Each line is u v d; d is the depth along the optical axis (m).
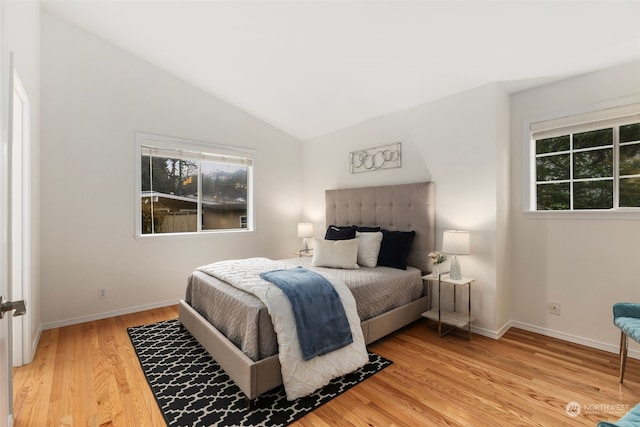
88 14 2.97
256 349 1.86
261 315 1.91
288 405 1.84
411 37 2.46
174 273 3.81
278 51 3.01
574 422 1.69
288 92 3.75
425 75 2.91
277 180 4.79
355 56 2.85
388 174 3.75
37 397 1.90
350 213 4.10
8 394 1.16
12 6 1.85
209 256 4.10
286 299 2.01
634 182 2.48
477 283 2.94
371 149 3.94
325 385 1.97
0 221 0.99
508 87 2.93
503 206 2.95
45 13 2.99
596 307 2.59
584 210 2.63
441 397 1.92
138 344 2.66
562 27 2.12
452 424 1.68
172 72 3.75
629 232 2.44
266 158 4.67
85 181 3.21
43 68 2.98
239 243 4.39
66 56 3.11
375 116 3.87
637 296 2.41
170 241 3.78
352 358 2.15
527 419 1.71
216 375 2.17
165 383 2.07
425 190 3.28
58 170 3.06
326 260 3.24
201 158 4.07
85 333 2.90
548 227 2.85
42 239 2.98
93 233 3.26
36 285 2.72
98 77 3.29
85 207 3.21
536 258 2.92
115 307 3.40
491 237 2.85
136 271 3.54
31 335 2.39
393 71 2.95
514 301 3.07
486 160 2.88
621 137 2.54
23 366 2.27
